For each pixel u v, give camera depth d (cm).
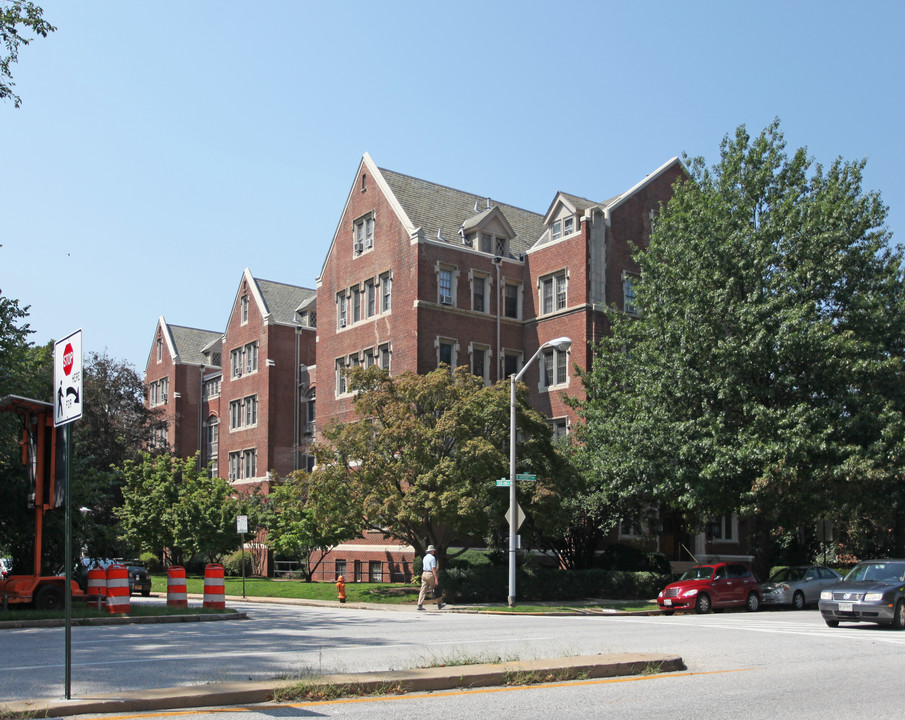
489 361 4416
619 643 1625
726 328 3316
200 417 6762
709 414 3238
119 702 875
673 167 4778
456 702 945
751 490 3133
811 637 1797
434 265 4288
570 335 4328
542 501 3200
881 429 3086
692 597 2820
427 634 1808
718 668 1288
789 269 3319
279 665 1245
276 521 4341
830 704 984
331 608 2992
